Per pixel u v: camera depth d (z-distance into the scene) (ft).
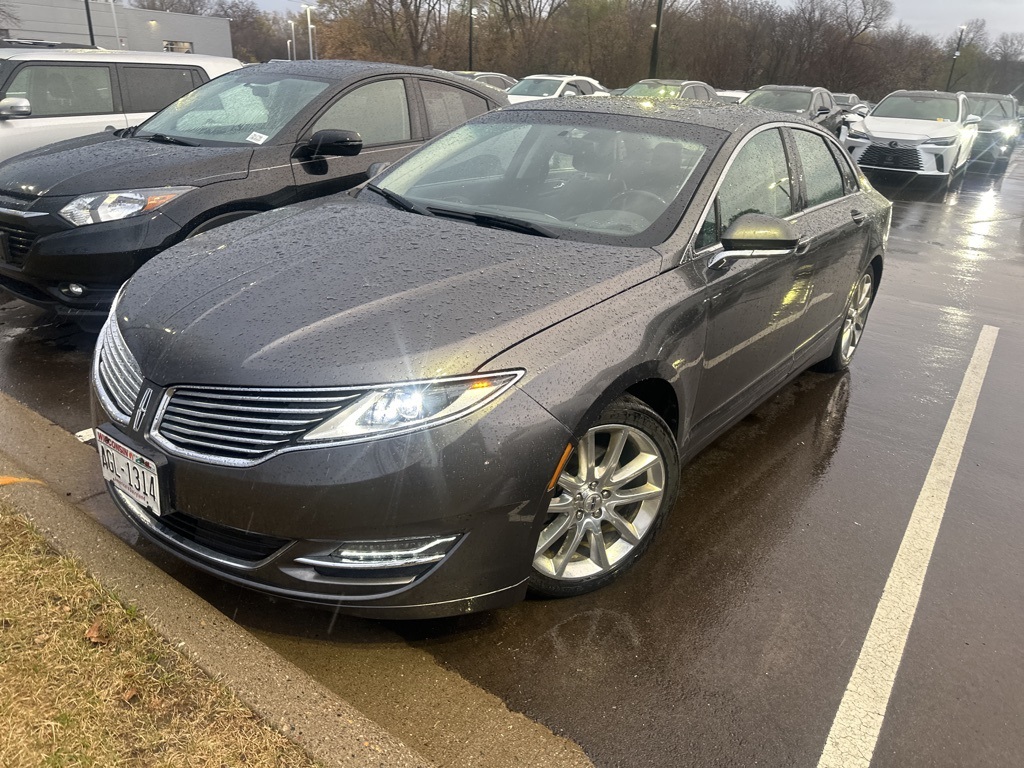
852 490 12.46
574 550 8.92
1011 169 66.13
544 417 7.72
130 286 9.41
